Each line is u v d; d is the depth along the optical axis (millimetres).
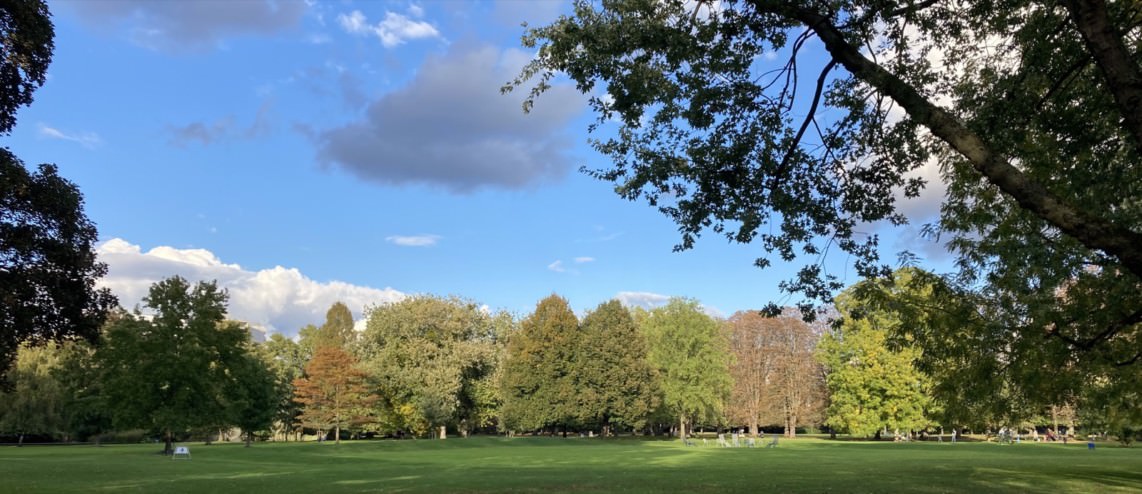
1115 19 8961
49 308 11258
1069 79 10508
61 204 10844
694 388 72562
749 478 24094
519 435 77312
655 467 31719
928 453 44969
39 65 10406
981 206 12617
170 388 43688
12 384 12453
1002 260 11703
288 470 30922
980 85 10789
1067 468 28406
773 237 10547
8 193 10031
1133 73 6051
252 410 56062
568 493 19016
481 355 74312
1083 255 11492
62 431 63500
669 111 10070
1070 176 10508
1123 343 13617
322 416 62156
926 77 10188
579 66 9414
